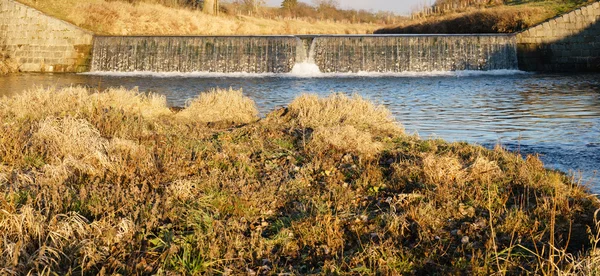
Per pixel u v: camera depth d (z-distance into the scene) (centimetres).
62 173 700
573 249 538
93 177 723
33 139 855
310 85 2445
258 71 3106
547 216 618
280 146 1005
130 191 671
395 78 2780
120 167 763
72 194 632
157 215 599
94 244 519
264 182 761
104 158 775
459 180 749
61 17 3753
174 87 2362
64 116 1008
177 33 4238
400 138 1090
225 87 2353
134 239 549
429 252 538
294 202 684
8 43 3347
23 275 459
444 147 1016
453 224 614
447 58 3128
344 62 3116
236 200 662
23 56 3303
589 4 3216
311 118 1234
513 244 552
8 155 788
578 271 468
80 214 586
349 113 1259
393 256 526
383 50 3108
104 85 2430
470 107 1750
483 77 2820
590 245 545
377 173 806
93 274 480
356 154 923
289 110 1355
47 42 3291
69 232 526
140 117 1137
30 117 1084
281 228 598
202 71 3127
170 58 3150
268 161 889
